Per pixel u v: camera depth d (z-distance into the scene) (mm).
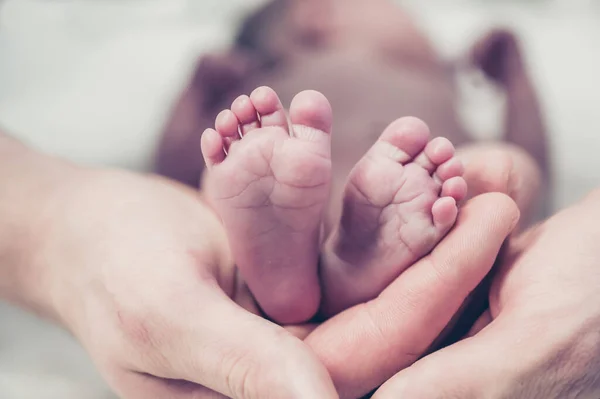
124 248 293
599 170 534
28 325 430
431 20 667
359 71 453
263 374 258
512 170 305
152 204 312
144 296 277
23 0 630
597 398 274
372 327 283
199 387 283
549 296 271
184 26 644
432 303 280
